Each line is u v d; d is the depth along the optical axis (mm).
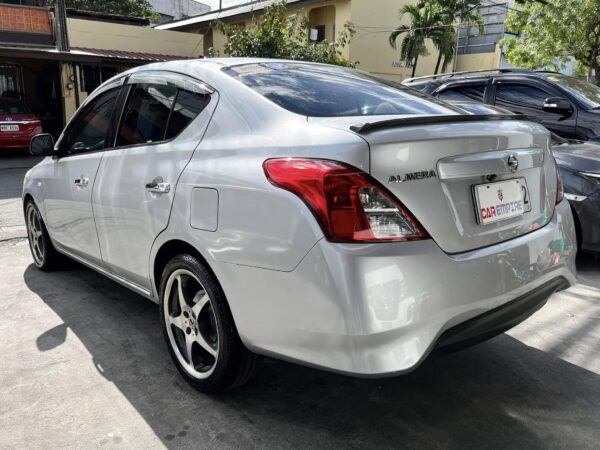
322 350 1947
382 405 2514
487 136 2189
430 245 1945
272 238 2025
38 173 4137
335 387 2670
